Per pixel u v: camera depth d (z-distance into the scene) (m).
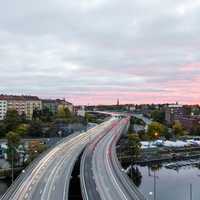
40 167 166.62
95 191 130.62
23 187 132.12
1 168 189.75
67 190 128.25
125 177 152.12
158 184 187.38
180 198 159.88
